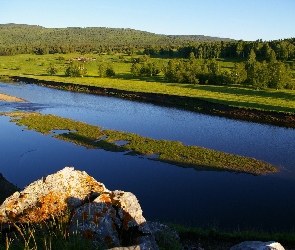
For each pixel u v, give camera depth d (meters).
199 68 104.94
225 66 128.75
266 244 9.61
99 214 9.24
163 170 33.28
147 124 54.75
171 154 37.78
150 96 80.12
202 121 57.44
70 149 39.78
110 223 9.15
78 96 85.56
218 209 24.92
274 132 50.03
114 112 65.12
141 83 101.19
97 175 31.64
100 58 185.88
